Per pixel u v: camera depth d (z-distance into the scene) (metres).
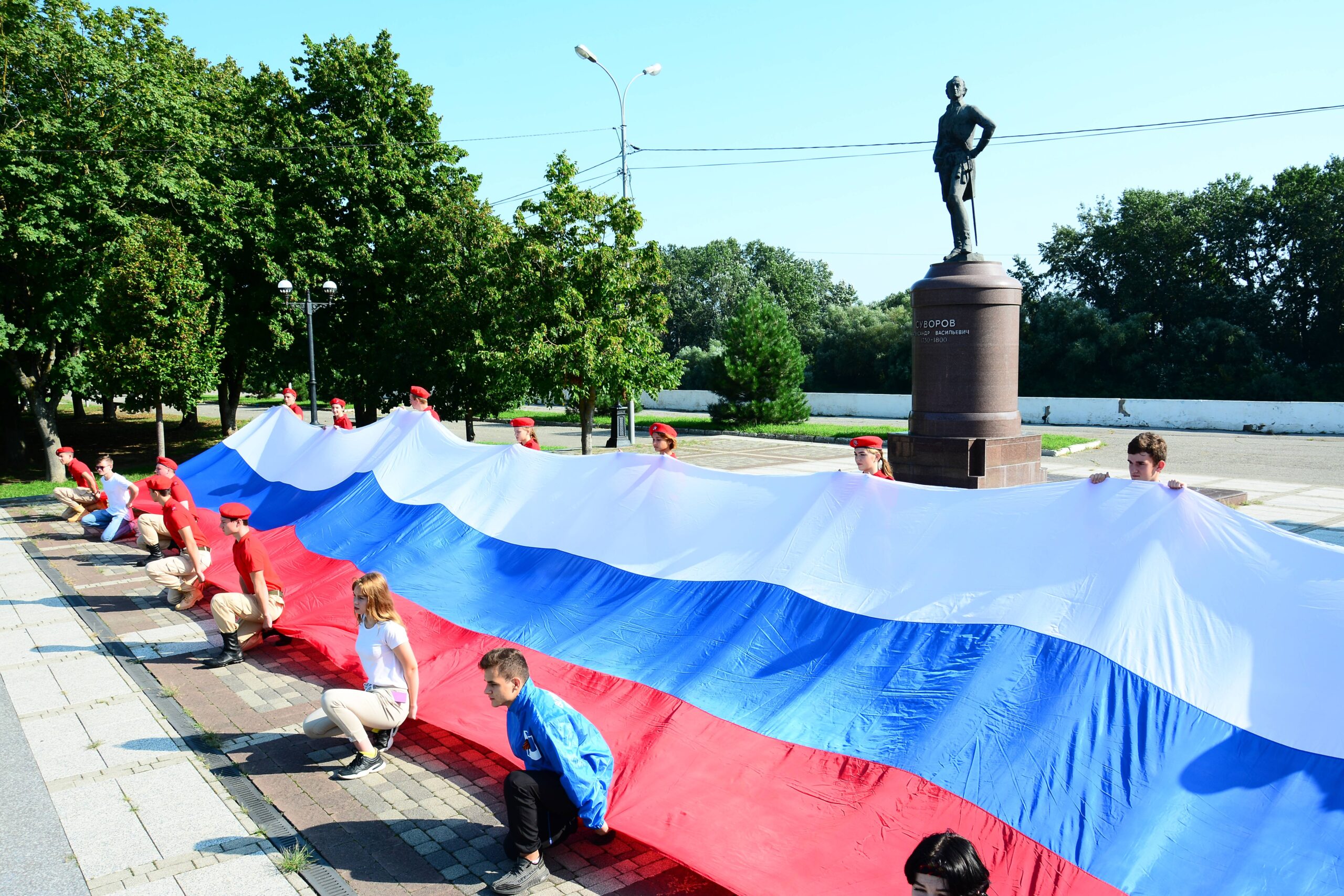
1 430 32.03
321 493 12.91
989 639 5.94
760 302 37.97
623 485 9.24
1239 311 46.75
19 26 20.42
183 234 22.30
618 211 23.50
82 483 17.64
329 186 27.00
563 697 7.09
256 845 5.75
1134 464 6.12
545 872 5.28
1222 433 34.44
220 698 8.29
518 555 9.52
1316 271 44.94
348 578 10.15
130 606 11.41
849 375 58.06
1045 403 41.53
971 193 15.19
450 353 26.00
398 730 7.56
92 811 6.20
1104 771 4.93
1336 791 4.47
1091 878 4.45
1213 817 4.57
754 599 7.35
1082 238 52.31
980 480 14.52
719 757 5.90
